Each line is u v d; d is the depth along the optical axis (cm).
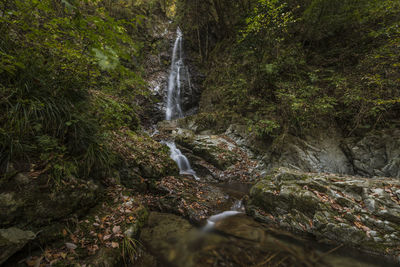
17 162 227
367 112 629
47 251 212
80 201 275
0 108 231
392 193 330
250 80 944
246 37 846
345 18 809
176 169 573
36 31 223
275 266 259
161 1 1631
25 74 254
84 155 311
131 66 1120
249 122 826
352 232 301
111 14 1113
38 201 226
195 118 1045
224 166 716
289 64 819
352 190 351
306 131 732
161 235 313
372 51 680
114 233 262
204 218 381
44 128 267
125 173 430
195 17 1378
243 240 316
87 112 349
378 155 580
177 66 1370
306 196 355
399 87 575
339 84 673
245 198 473
